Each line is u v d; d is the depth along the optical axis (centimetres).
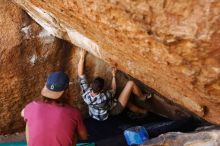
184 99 330
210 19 197
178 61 238
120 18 242
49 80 350
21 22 461
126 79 549
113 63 396
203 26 202
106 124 527
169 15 211
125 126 520
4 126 519
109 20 254
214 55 213
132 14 229
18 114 513
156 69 288
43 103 353
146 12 219
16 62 474
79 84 530
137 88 534
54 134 343
